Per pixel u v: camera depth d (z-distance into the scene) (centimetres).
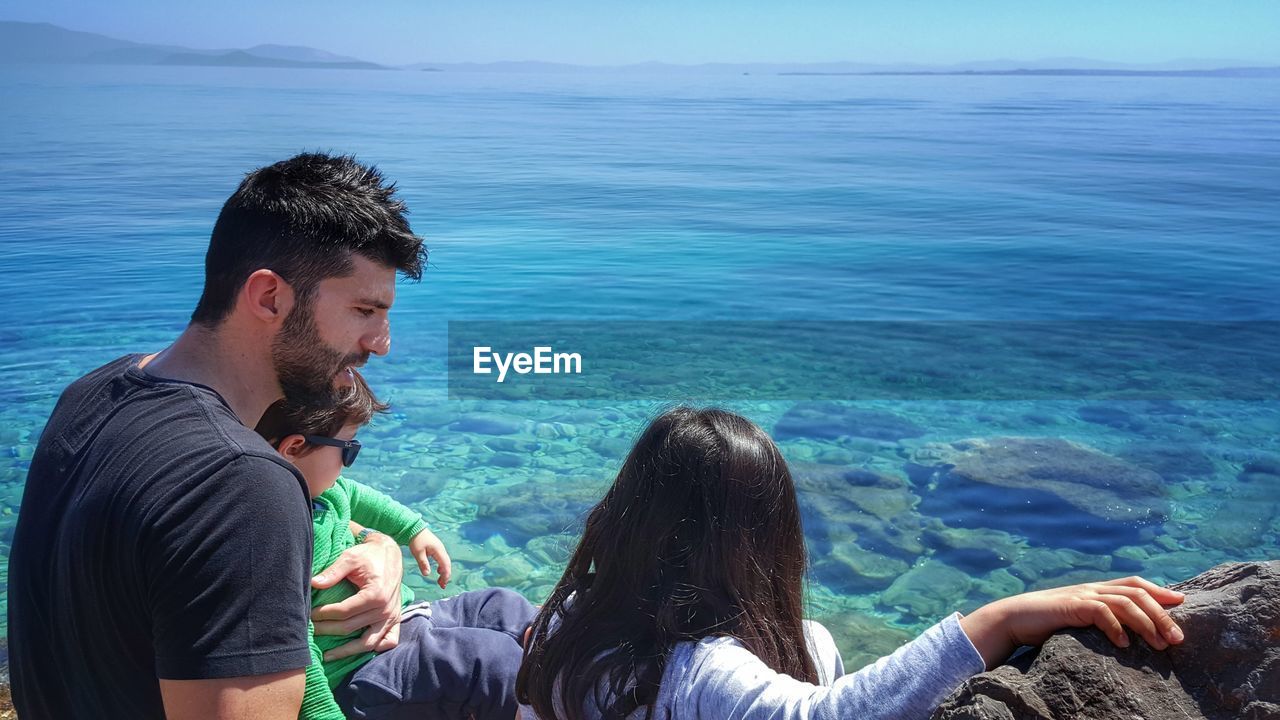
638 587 157
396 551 229
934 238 1602
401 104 7975
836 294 1172
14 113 5031
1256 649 140
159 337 866
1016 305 1110
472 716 216
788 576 162
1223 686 139
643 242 1548
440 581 264
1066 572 440
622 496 163
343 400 200
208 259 164
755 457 159
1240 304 1113
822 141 3991
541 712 164
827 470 563
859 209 1947
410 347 868
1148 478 554
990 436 629
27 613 157
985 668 144
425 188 2208
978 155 3272
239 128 4350
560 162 2933
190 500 141
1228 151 3419
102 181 2125
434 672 216
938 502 516
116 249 1316
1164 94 13012
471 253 1427
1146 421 668
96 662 150
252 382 167
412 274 176
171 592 138
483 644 221
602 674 154
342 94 10612
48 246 1330
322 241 159
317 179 163
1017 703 134
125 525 141
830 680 175
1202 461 585
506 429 632
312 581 210
